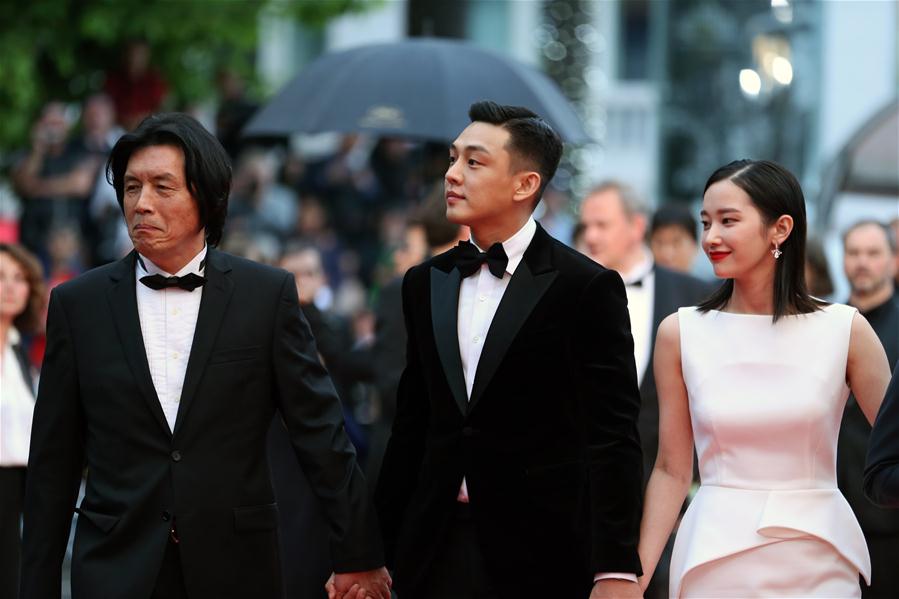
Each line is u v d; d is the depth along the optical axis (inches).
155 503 260.1
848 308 274.7
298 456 275.1
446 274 284.5
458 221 278.8
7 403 359.3
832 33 932.0
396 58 483.8
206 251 271.7
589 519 275.0
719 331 276.7
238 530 263.7
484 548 272.1
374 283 639.8
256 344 268.1
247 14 759.7
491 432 273.3
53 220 692.1
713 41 969.5
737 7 963.3
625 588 266.7
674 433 281.7
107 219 699.4
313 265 456.8
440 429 278.4
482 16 1045.2
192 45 757.3
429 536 276.7
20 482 358.3
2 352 366.6
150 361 265.4
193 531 260.1
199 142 263.9
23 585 264.2
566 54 799.1
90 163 699.4
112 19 722.2
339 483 273.4
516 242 279.9
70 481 268.1
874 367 271.3
